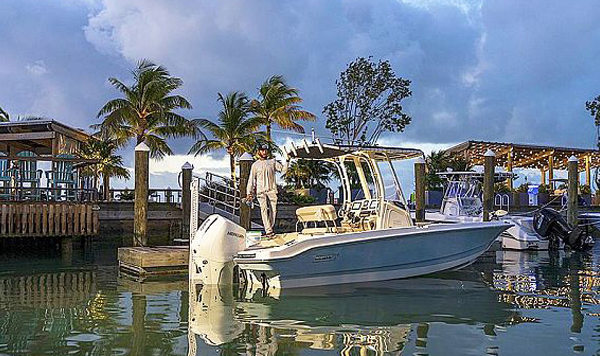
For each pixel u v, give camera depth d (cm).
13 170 1691
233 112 3372
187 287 1012
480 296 928
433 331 684
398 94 3344
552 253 1684
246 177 1520
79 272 1226
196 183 1067
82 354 578
